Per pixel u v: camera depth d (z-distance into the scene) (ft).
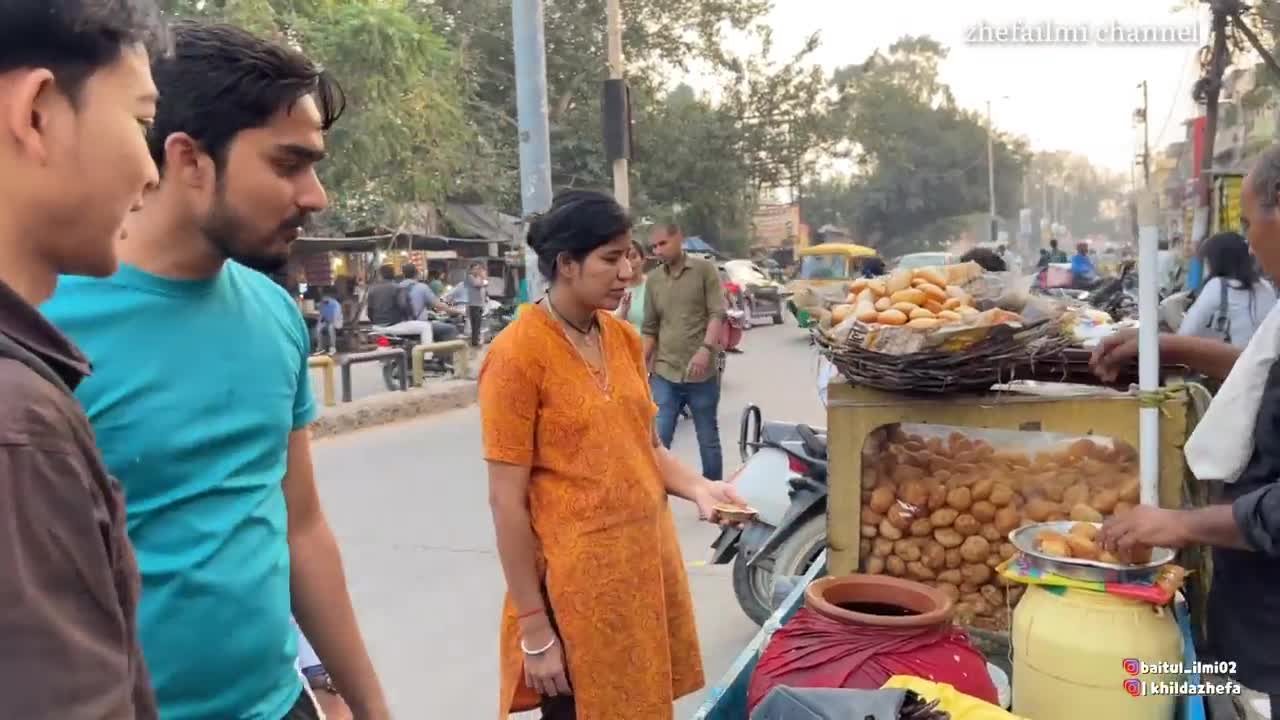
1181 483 6.37
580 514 6.59
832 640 5.62
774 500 13.19
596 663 6.56
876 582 6.26
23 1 2.67
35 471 2.45
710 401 19.11
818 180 185.98
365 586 15.56
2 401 2.44
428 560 16.81
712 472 19.24
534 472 6.78
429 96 51.13
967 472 7.00
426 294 47.09
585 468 6.63
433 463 25.12
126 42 2.94
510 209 78.02
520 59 22.02
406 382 36.22
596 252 6.64
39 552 2.43
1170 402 6.31
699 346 19.01
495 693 11.94
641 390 7.07
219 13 40.45
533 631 6.72
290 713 5.20
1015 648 5.89
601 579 6.54
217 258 4.63
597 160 79.25
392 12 45.93
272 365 5.03
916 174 184.14
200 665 4.59
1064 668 5.48
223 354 4.74
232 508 4.73
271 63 4.42
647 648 6.64
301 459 5.62
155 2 3.14
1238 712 6.49
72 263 3.02
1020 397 6.65
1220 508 5.32
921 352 6.41
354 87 45.57
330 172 47.91
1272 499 5.08
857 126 121.60
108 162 2.92
